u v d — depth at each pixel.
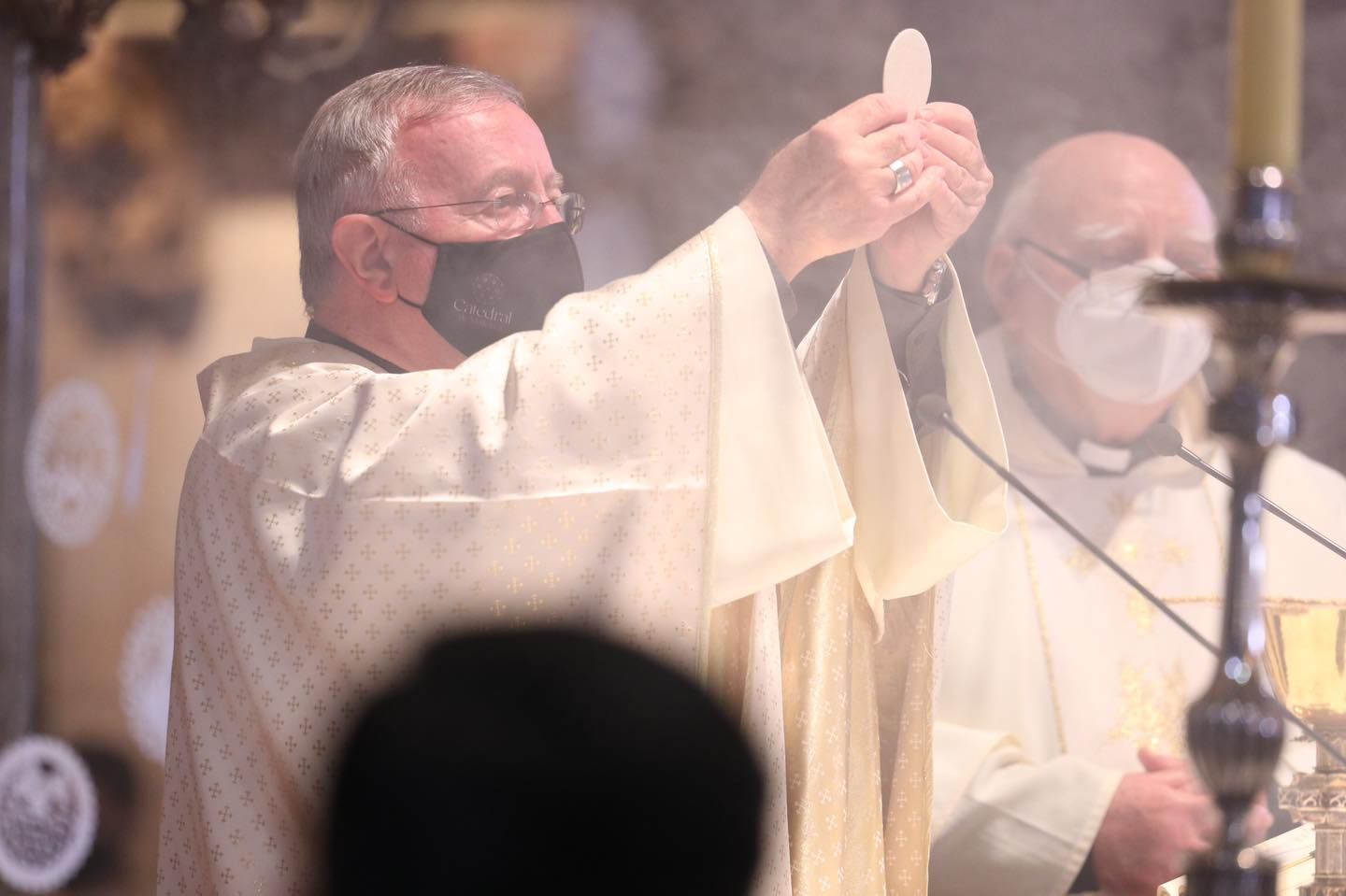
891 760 7.98
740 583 6.64
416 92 8.10
